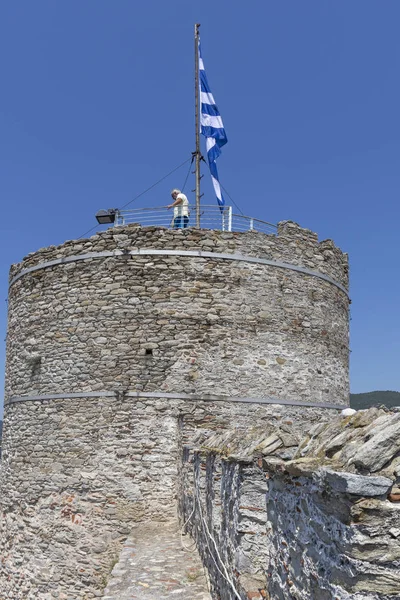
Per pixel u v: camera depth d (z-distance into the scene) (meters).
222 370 12.82
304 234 14.48
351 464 3.21
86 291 13.38
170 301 12.92
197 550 9.05
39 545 12.95
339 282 15.59
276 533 4.56
